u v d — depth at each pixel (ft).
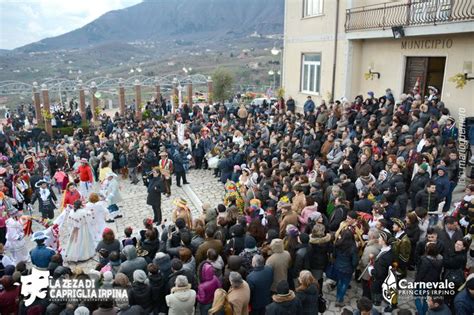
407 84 52.90
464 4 41.42
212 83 108.68
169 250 23.53
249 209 27.86
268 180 33.22
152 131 57.11
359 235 23.95
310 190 30.68
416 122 38.32
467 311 17.47
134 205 45.16
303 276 18.81
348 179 30.04
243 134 56.85
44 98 86.28
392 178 29.58
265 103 79.56
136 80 98.89
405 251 21.86
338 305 24.20
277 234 23.86
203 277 20.74
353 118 47.88
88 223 33.14
